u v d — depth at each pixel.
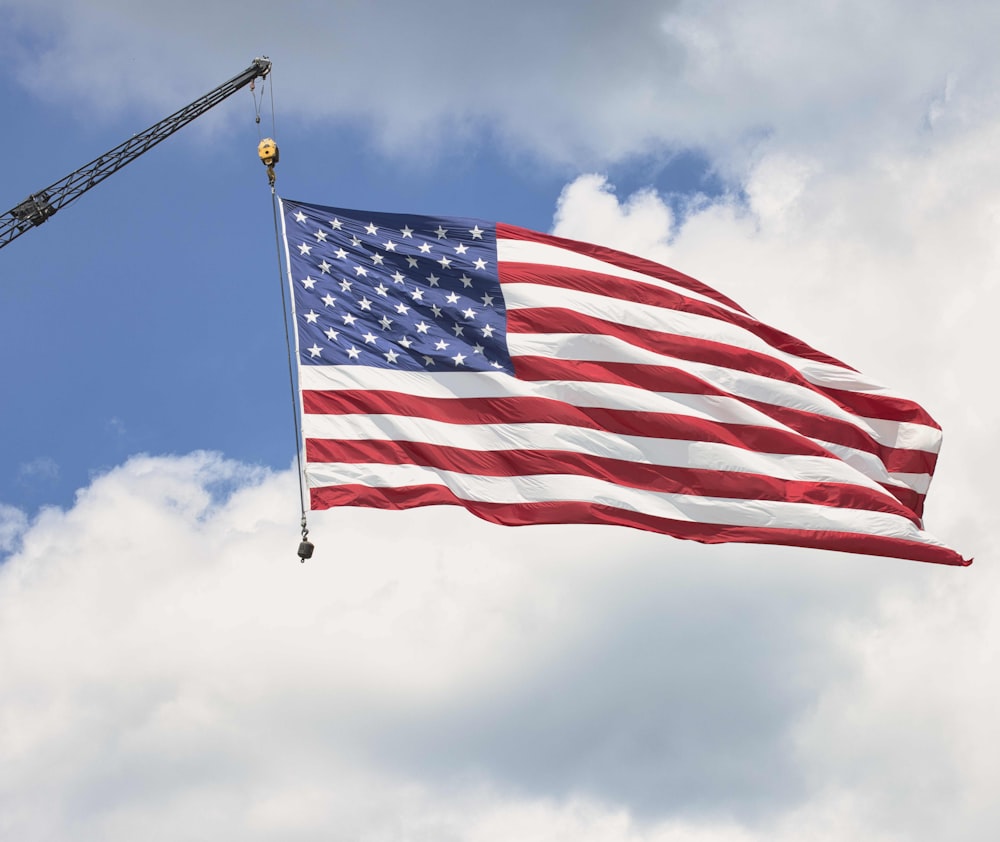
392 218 46.91
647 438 44.97
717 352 46.84
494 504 43.50
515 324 45.81
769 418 45.72
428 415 44.22
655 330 46.66
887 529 44.69
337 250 46.19
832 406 47.31
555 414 44.69
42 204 53.25
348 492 43.00
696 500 44.56
